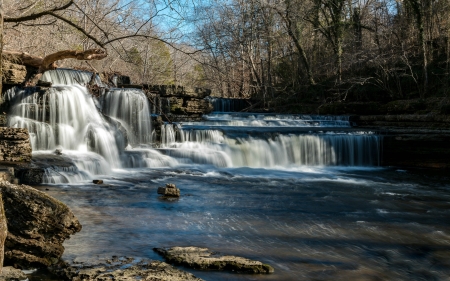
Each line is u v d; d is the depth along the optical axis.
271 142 19.89
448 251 7.90
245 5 28.05
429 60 30.84
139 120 20.11
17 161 13.20
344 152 20.81
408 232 9.04
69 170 13.50
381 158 21.38
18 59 15.23
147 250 7.18
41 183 12.46
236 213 10.12
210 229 8.66
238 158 19.09
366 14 39.34
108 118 18.58
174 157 17.88
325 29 37.22
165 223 8.93
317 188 14.16
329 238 8.41
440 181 16.55
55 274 6.02
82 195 11.23
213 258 6.71
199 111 26.22
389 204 11.89
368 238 8.52
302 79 38.06
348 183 15.51
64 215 6.41
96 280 5.77
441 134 20.36
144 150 17.88
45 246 6.25
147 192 12.09
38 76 16.12
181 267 6.55
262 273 6.47
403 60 29.41
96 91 9.44
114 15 9.03
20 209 6.17
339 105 29.61
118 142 17.84
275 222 9.45
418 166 20.83
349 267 6.91
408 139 20.80
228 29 19.47
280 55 43.50
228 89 42.69
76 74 20.14
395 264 7.16
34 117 16.41
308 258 7.23
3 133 13.21
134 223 8.80
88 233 7.94
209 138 19.81
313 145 20.41
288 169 18.89
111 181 13.48
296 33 37.47
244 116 28.08
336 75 35.31
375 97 32.31
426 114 24.41
